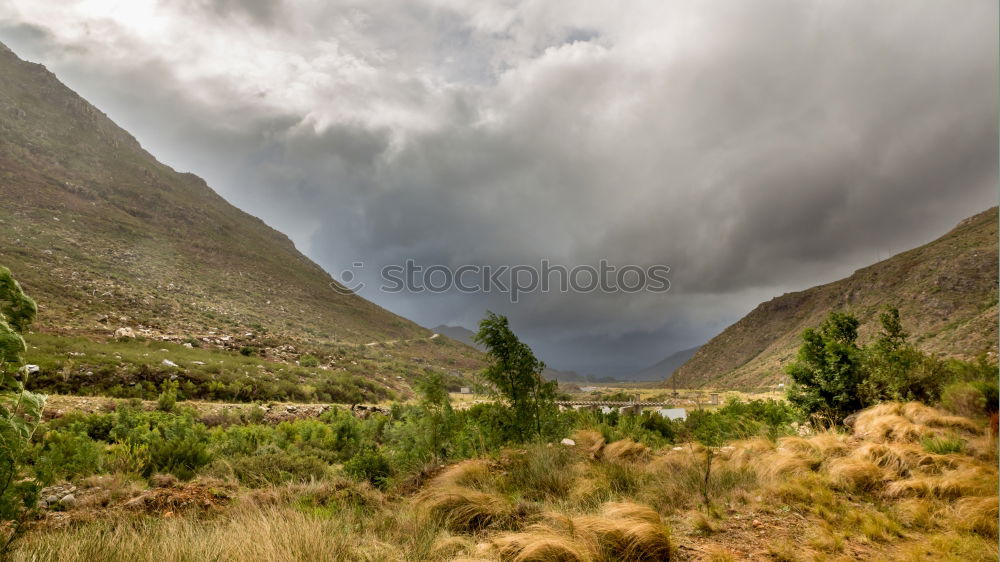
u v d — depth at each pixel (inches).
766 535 168.1
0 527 158.1
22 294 121.1
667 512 199.6
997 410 299.7
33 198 3312.0
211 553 134.2
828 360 434.0
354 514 198.5
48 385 842.8
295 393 1381.6
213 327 2236.7
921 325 3080.7
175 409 805.2
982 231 4133.9
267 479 352.5
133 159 5836.6
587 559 135.0
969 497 188.1
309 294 4940.9
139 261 3174.2
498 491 235.0
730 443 357.1
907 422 316.5
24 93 5339.6
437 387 409.1
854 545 159.9
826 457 265.1
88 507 223.9
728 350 7509.8
